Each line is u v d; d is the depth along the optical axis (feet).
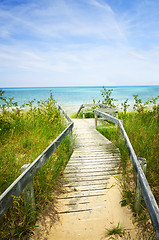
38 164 8.16
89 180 11.40
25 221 7.51
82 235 7.36
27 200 7.36
